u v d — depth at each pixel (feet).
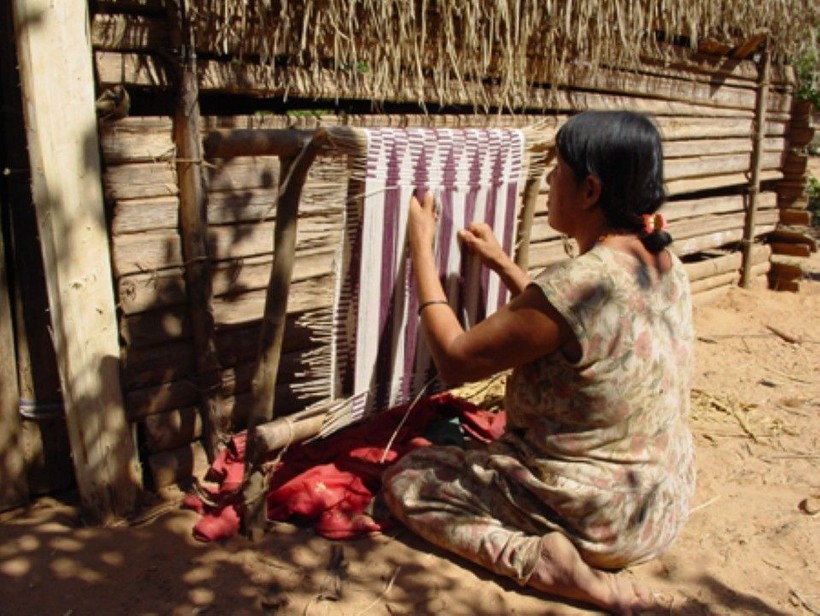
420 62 11.41
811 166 44.50
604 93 15.52
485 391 13.12
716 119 18.95
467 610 8.14
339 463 9.86
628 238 7.82
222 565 8.69
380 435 10.55
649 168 7.50
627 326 7.60
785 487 10.99
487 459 8.73
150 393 9.83
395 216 8.48
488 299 9.93
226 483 9.52
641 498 8.15
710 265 20.12
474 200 9.26
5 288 9.16
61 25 8.25
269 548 9.00
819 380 15.51
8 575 8.40
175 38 9.11
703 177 19.15
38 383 9.61
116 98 8.73
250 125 10.31
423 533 9.00
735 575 8.98
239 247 10.42
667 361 7.98
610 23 13.83
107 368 9.18
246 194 10.36
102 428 9.20
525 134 9.69
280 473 9.81
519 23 12.21
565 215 7.91
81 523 9.40
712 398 13.98
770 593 8.72
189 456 10.28
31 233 9.25
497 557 8.40
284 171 8.25
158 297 9.65
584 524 8.14
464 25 11.44
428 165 8.61
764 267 22.07
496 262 9.30
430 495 8.89
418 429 10.89
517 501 8.39
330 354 8.67
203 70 9.62
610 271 7.53
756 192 20.74
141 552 8.87
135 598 8.13
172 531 9.27
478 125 12.98
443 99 12.07
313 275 11.24
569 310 7.39
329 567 8.71
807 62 21.90
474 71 12.33
